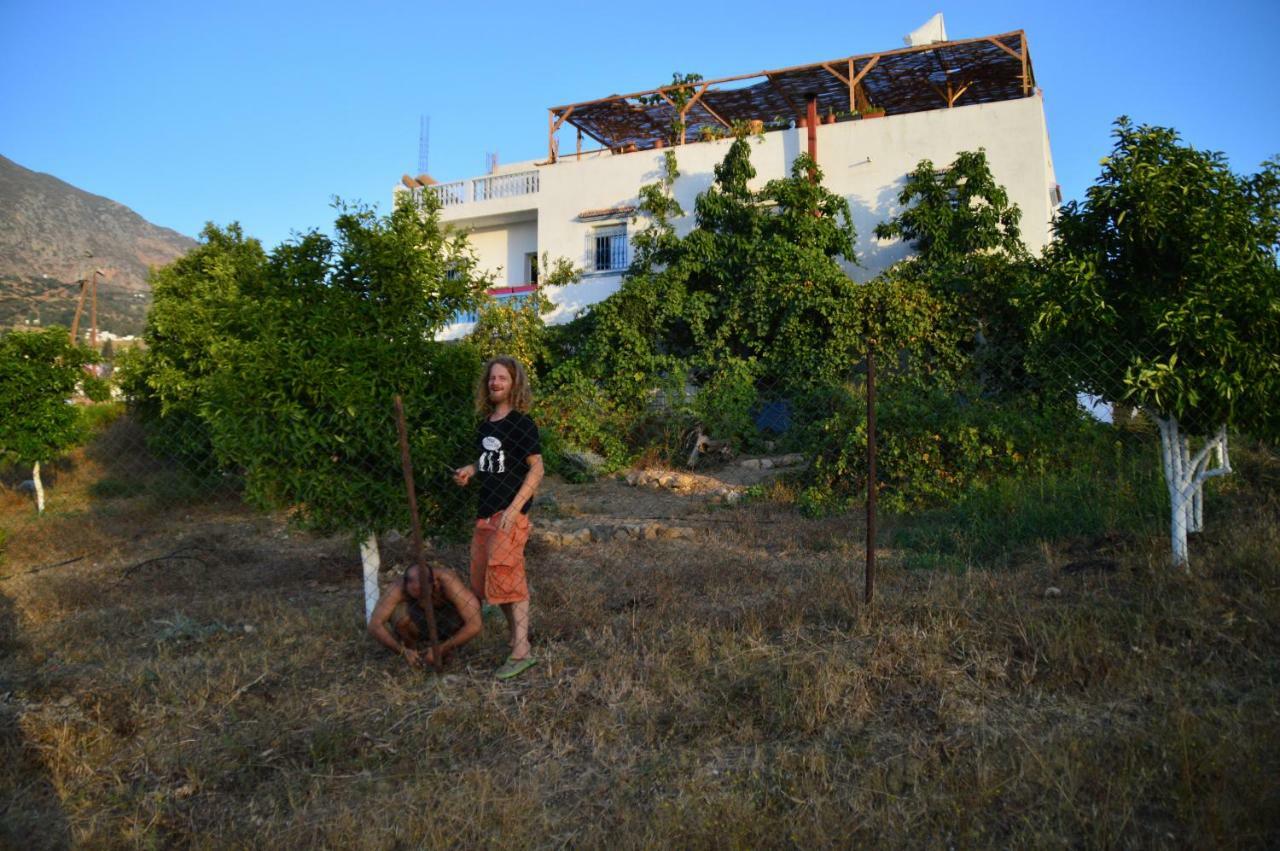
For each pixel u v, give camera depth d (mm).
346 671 4609
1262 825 2867
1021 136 15539
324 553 8289
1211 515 6738
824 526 8328
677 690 4117
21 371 11906
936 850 2914
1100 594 5047
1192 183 5598
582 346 16844
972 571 5918
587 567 6941
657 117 20891
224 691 4305
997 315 13336
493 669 4531
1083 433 8953
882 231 15312
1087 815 3002
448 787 3447
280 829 3217
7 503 13164
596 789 3402
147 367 13859
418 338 5477
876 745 3617
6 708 3984
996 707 3865
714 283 16375
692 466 13281
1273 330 5238
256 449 4832
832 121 17828
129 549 8883
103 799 3443
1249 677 3943
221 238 15867
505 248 21625
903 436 9367
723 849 2953
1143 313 5535
